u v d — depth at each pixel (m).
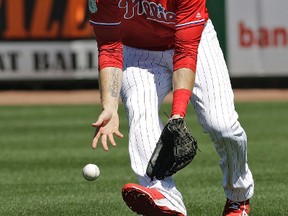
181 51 15.15
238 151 16.59
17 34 64.12
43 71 64.62
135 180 25.88
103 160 30.81
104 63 15.74
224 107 16.17
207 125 16.38
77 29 63.84
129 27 16.17
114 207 20.89
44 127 42.91
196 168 28.19
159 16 15.77
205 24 16.41
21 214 20.23
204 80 16.16
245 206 17.78
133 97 15.89
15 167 29.48
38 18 63.88
